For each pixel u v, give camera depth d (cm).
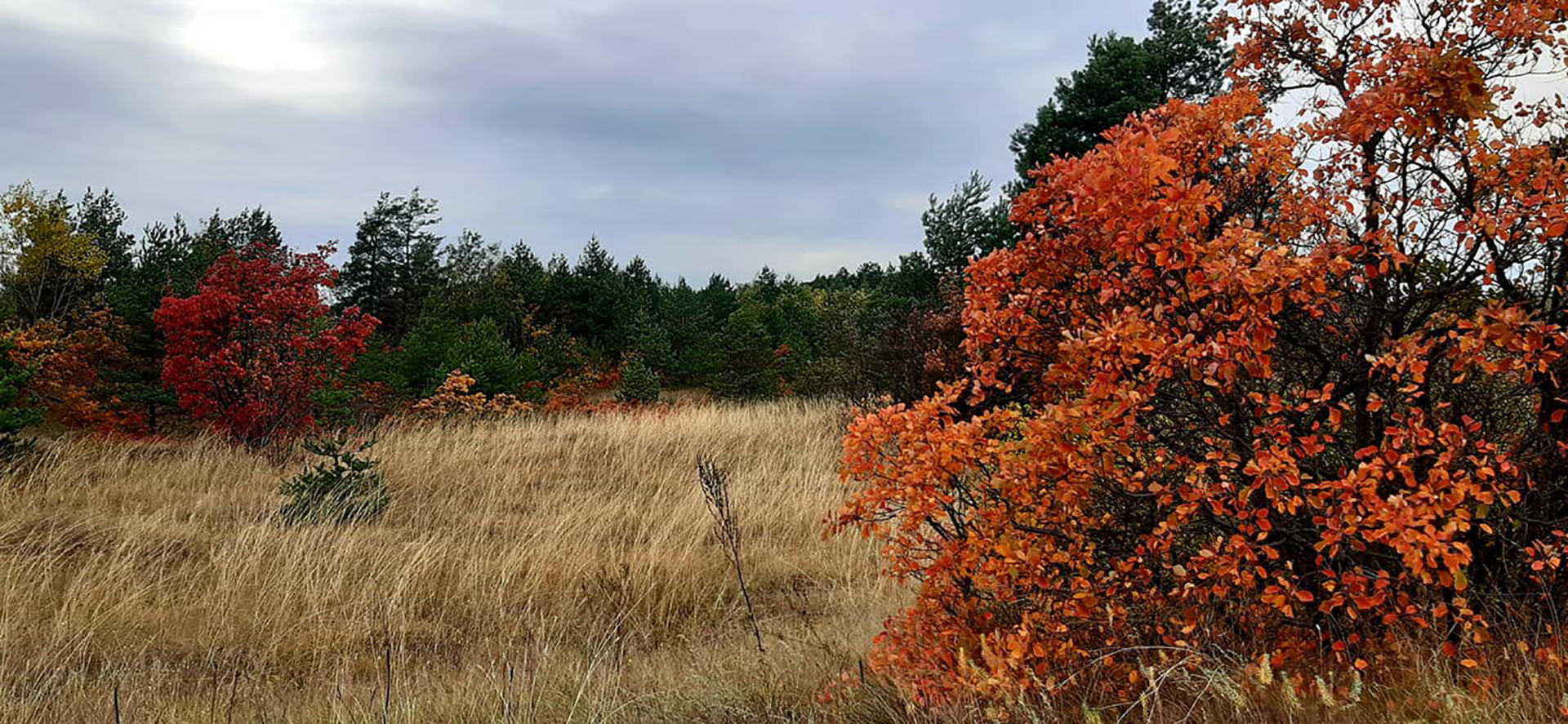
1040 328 365
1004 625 354
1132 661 320
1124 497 320
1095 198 300
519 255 4666
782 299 5078
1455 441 256
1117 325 278
